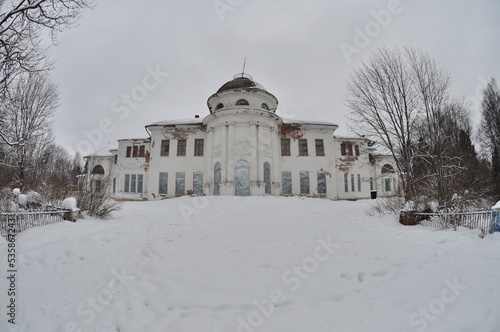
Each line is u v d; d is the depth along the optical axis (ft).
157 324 11.04
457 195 34.78
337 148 106.83
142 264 18.51
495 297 12.78
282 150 100.63
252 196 77.20
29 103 56.95
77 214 33.45
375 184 111.96
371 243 24.25
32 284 15.94
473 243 22.41
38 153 61.00
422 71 50.67
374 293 13.71
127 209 56.18
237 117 87.81
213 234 28.99
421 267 17.60
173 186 97.76
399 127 51.21
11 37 29.45
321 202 72.02
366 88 54.08
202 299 13.20
